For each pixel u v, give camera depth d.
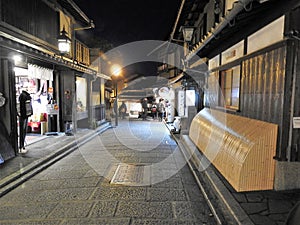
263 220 3.51
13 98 7.21
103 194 4.91
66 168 6.65
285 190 4.53
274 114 4.61
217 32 6.03
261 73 5.09
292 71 4.21
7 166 6.28
